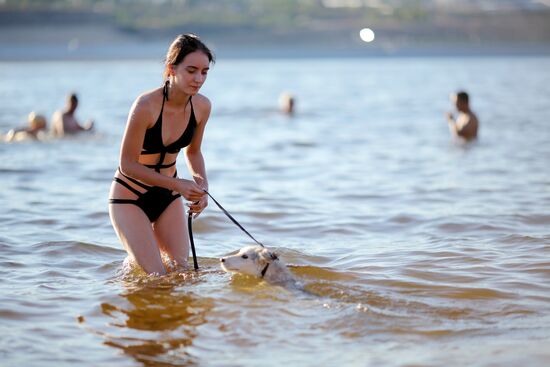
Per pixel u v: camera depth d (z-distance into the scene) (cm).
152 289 1400
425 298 1362
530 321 1238
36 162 3053
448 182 2633
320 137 4044
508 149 3441
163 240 1518
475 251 1686
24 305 1328
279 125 4712
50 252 1712
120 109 5731
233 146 3669
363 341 1160
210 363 1082
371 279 1482
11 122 4653
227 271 1452
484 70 14062
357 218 2083
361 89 8675
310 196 2402
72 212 2144
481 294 1383
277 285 1426
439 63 19275
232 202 2289
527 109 5612
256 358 1099
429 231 1923
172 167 1486
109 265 1611
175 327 1225
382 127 4544
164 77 1414
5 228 1947
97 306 1323
